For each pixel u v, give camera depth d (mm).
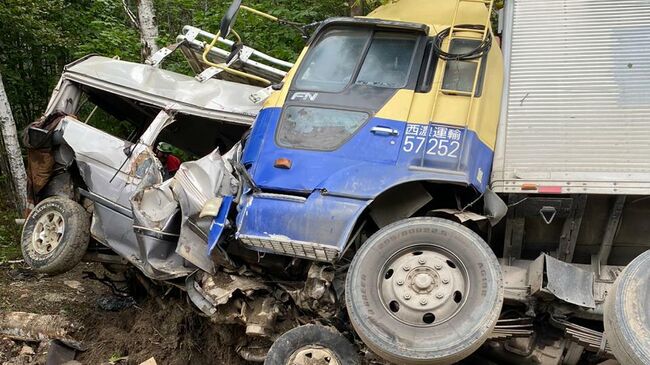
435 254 4203
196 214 5066
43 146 6000
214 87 6098
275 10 8891
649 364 3451
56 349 5738
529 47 4941
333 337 4500
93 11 13555
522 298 4551
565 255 4797
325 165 4699
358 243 4895
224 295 5031
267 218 4680
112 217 5719
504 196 4676
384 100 4832
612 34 4832
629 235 4793
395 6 5621
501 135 4711
